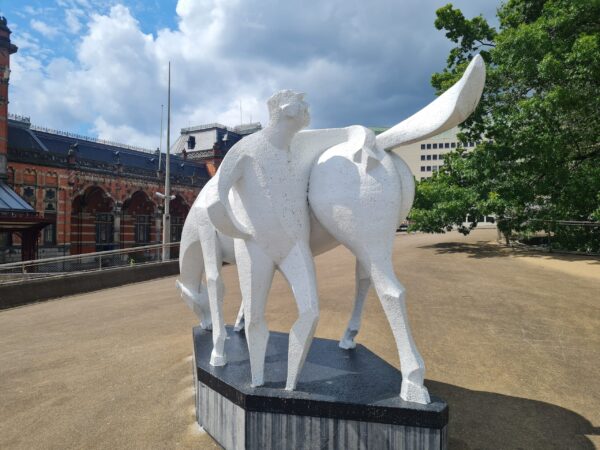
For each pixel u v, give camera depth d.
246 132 55.97
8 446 3.76
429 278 11.87
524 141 15.74
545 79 15.40
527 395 4.52
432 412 2.78
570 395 4.52
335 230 3.18
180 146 53.12
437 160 65.88
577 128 16.64
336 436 2.96
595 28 15.30
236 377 3.52
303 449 3.02
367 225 3.03
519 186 16.30
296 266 3.20
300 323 3.14
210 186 4.29
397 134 3.10
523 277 11.76
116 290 13.22
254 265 3.27
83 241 32.69
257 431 3.10
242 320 4.95
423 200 20.25
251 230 3.27
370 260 3.06
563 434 3.72
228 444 3.41
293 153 3.28
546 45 15.05
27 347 6.98
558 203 16.66
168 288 12.88
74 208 32.53
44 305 11.15
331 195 3.14
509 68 16.20
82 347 6.82
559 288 10.19
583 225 16.78
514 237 22.52
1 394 4.93
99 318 9.02
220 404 3.50
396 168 3.10
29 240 23.00
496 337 6.56
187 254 4.74
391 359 5.57
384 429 2.87
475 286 10.59
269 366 3.74
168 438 3.76
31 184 29.06
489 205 16.67
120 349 6.59
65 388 5.05
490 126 17.45
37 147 30.81
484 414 4.09
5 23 26.53
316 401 2.98
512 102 17.70
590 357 5.68
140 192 37.09
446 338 6.52
